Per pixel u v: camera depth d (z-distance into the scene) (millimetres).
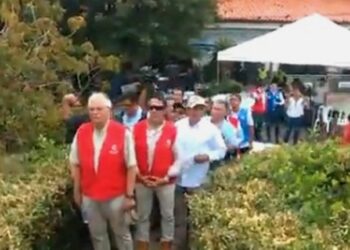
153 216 8719
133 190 7793
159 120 8258
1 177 7617
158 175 8289
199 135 8648
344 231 5426
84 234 8422
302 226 5625
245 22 31547
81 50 12609
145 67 24203
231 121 10836
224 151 8805
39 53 10305
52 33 10766
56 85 10719
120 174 7621
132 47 22219
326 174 6867
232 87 23734
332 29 17859
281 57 17516
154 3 21922
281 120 18859
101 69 13453
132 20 22047
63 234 7781
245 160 8094
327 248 5008
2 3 10250
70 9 21719
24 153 8867
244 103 14938
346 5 34062
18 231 6148
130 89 16469
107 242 7887
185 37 23531
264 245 5070
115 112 12766
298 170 7172
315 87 20625
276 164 7469
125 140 7594
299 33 17875
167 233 8492
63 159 8742
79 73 11766
